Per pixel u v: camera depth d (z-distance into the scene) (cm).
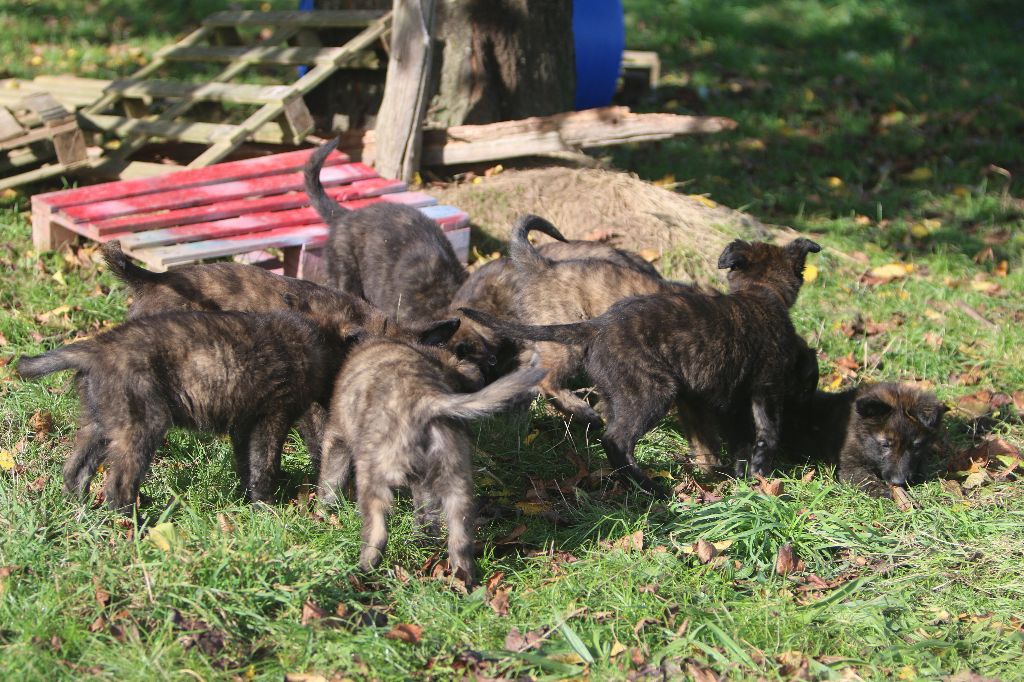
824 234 1269
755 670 566
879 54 1983
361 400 650
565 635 576
